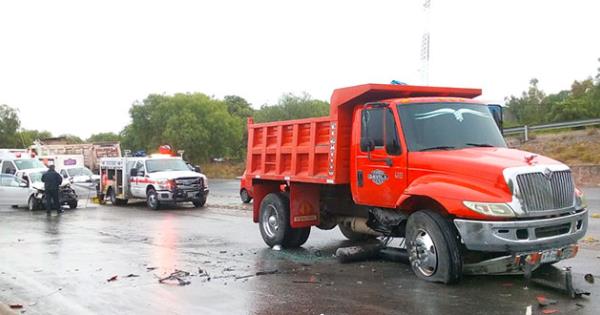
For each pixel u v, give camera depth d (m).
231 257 10.34
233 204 23.59
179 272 8.98
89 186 27.52
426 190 7.61
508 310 6.38
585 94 46.41
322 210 10.96
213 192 32.88
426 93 9.22
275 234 11.10
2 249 11.62
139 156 25.23
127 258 10.35
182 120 56.34
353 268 9.07
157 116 58.31
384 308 6.63
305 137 10.18
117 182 24.48
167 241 12.57
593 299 6.75
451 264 7.46
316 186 10.86
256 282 8.20
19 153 29.72
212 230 14.62
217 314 6.62
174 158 23.94
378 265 9.28
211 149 58.44
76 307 7.02
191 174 22.36
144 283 8.25
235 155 61.34
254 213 11.76
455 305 6.64
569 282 6.91
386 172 8.45
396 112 8.31
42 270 9.32
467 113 8.63
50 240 12.94
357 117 9.06
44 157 32.38
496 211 6.98
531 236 7.05
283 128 10.82
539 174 7.17
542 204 7.14
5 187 23.00
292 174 10.46
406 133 8.19
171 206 23.73
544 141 32.34
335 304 6.89
